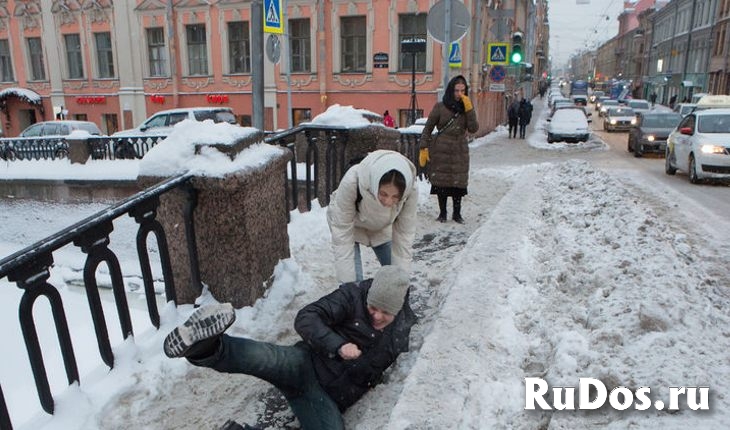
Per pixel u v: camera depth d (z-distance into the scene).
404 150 9.05
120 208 2.98
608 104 44.84
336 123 6.54
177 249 3.72
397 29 21.22
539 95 91.31
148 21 25.03
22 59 28.62
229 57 24.22
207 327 2.22
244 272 3.66
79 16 26.34
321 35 22.16
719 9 45.72
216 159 3.51
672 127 17.52
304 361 2.56
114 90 26.47
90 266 2.87
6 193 15.52
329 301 2.62
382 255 3.63
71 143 14.91
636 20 105.44
